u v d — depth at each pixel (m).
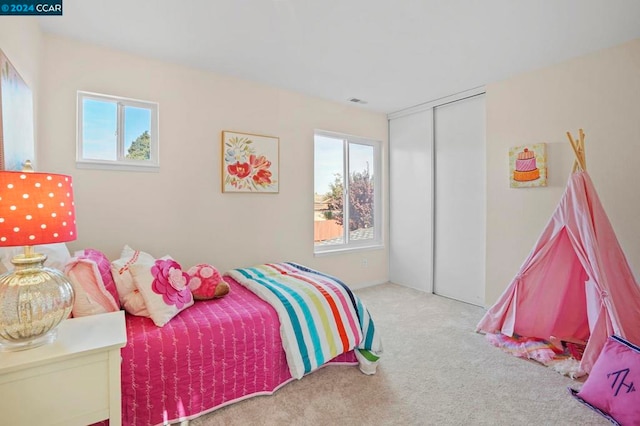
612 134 2.48
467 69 2.90
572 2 1.92
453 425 1.60
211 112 2.95
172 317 1.73
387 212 4.43
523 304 2.54
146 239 2.65
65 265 1.57
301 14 2.05
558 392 1.87
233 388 1.73
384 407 1.74
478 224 3.44
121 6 1.95
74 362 1.06
